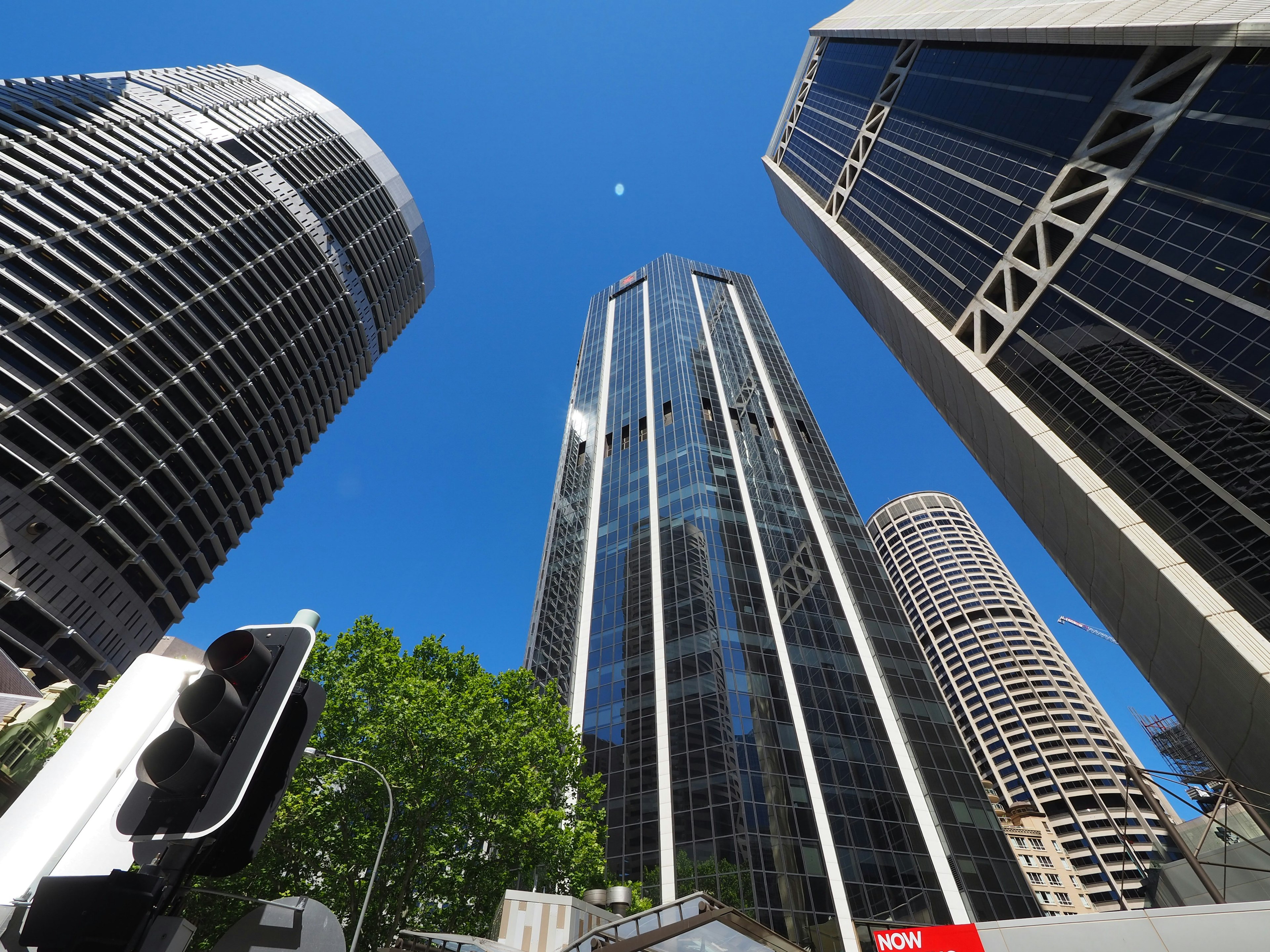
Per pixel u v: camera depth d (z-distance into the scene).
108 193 73.81
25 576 50.56
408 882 25.94
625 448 95.50
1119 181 48.38
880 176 85.31
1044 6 57.28
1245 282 37.94
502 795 29.06
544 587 83.75
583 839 33.97
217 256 82.44
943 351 61.88
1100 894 109.50
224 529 75.12
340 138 120.75
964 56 71.62
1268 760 33.72
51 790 3.90
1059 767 128.38
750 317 127.69
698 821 47.94
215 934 25.03
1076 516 46.69
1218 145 41.72
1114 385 44.66
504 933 21.77
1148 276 44.16
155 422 64.81
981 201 63.31
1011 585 169.12
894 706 59.00
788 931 41.72
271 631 4.38
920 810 50.88
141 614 59.66
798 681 59.56
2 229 61.53
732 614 64.81
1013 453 53.59
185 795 3.48
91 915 2.95
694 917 13.41
